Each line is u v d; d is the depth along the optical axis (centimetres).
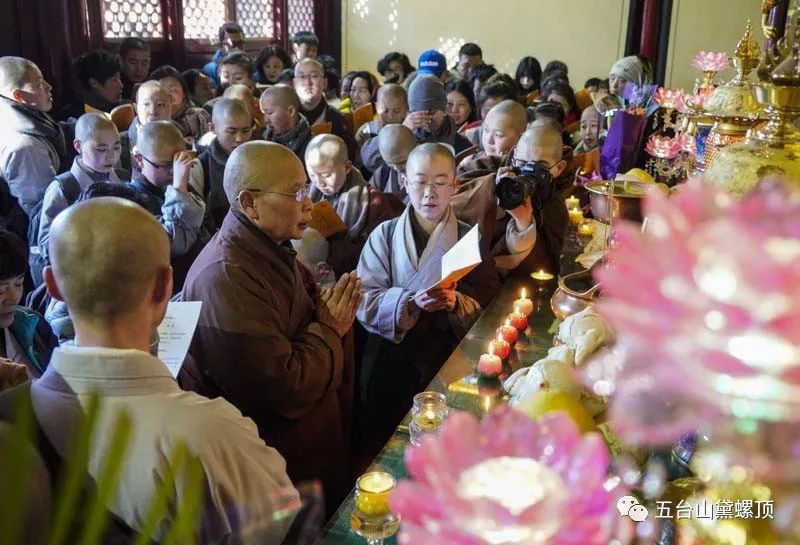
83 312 112
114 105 455
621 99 410
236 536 100
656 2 791
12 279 168
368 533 118
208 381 176
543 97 567
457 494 60
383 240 233
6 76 314
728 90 188
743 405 46
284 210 178
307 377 179
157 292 118
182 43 623
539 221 241
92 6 526
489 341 193
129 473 100
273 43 753
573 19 823
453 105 457
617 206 147
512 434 69
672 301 45
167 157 270
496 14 836
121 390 107
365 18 851
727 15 784
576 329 136
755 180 91
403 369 229
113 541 96
